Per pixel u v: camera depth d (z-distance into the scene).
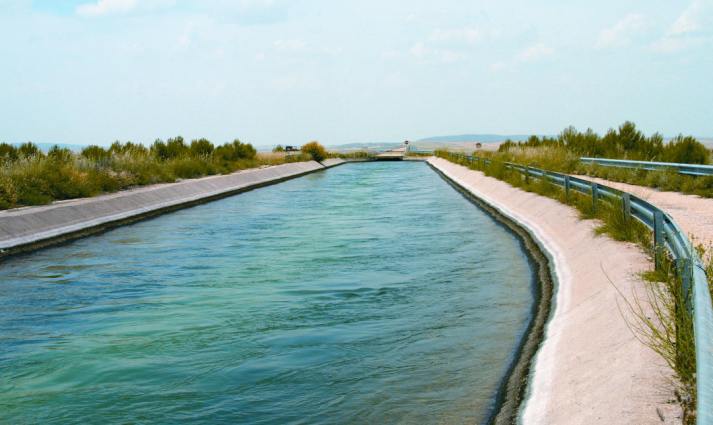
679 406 5.37
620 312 8.07
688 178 24.11
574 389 6.58
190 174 42.31
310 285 12.66
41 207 21.44
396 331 9.48
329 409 6.64
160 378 7.58
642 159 34.88
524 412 6.43
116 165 34.69
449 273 13.70
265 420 6.38
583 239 14.24
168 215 25.53
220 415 6.51
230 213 26.19
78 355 8.45
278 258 15.71
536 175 25.83
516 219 21.67
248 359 8.25
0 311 10.80
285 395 7.03
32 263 15.18
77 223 20.66
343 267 14.50
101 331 9.57
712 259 7.75
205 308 10.89
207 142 57.09
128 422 6.36
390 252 16.42
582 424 5.71
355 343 8.91
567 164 36.41
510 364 7.90
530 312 10.39
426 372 7.71
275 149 84.12
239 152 64.00
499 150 67.69
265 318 10.24
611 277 10.12
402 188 41.03
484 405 6.65
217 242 18.36
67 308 10.97
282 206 29.16
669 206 18.61
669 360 6.06
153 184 34.97
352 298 11.57
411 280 13.05
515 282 12.67
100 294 12.01
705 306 4.65
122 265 14.89
